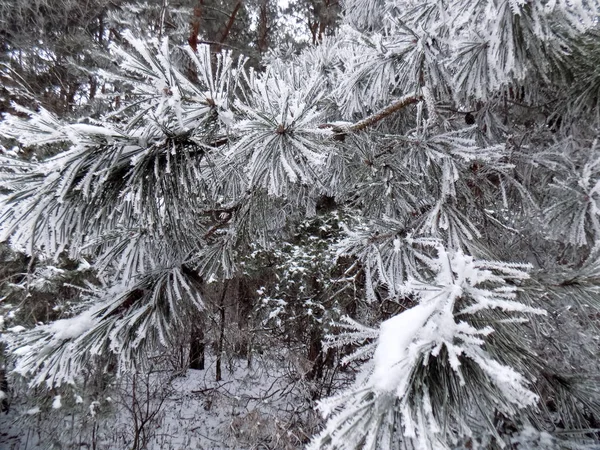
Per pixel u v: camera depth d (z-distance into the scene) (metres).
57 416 4.05
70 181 1.19
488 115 2.55
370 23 4.02
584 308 1.56
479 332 0.81
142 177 1.33
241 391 5.34
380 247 2.03
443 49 1.99
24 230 1.22
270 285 5.88
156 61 1.27
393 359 0.84
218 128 1.52
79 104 5.55
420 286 1.00
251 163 1.42
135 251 1.87
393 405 0.80
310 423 4.13
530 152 2.66
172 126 1.39
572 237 1.99
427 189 2.31
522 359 1.01
